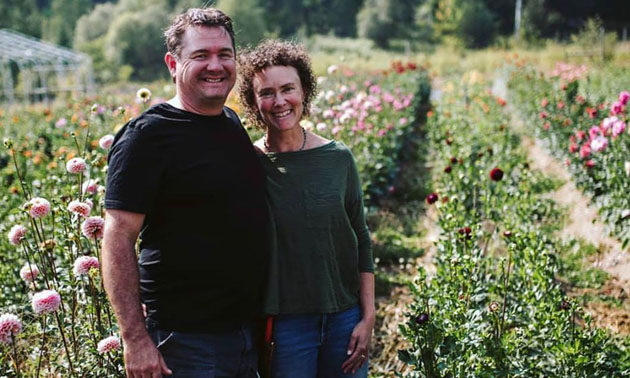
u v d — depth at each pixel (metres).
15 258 4.20
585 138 7.14
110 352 2.76
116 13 59.72
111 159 2.24
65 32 63.31
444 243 4.14
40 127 10.48
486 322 3.33
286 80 2.56
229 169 2.31
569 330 3.32
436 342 2.88
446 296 3.35
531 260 3.95
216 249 2.29
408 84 15.64
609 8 54.44
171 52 2.37
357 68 26.80
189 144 2.26
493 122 10.17
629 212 5.21
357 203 2.72
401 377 3.03
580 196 7.19
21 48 29.50
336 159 2.64
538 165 9.01
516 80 15.20
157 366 2.22
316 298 2.57
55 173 5.55
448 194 6.08
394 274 5.42
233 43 2.40
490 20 49.81
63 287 2.96
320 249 2.57
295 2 65.75
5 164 8.23
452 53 38.38
